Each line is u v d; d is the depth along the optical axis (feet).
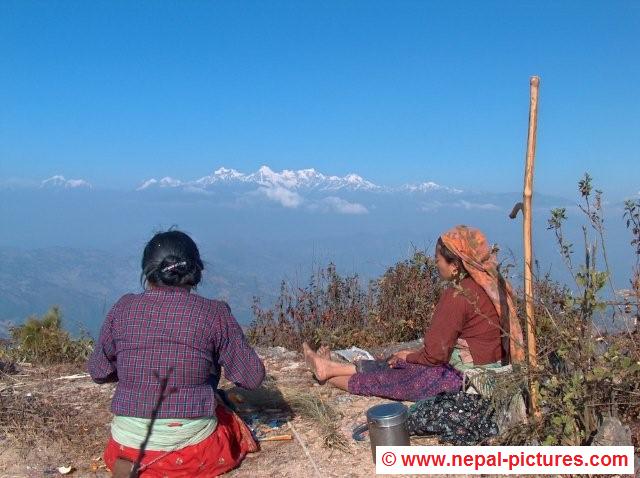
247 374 13.70
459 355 15.88
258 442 15.15
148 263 13.62
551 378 12.96
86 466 14.49
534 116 12.96
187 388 13.10
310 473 13.53
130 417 13.00
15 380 20.83
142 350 13.00
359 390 17.44
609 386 12.76
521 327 15.11
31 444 15.39
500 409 13.96
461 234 15.44
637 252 13.26
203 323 13.25
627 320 13.02
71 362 23.84
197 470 13.23
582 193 12.78
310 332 27.91
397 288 29.60
